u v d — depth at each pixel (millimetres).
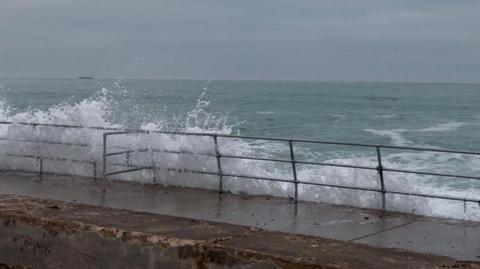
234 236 5867
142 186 10742
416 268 5027
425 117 65125
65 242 6266
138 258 5832
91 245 6105
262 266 5234
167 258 5680
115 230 6004
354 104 94875
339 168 9984
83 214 6695
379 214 8664
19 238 6559
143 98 53688
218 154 10305
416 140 42031
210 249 5480
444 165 23797
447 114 70562
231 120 54312
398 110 78500
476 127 51969
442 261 5301
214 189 10633
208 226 6293
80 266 6176
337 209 8984
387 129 50250
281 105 87750
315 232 7414
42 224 6414
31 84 190000
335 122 56719
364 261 5145
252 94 142875
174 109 38531
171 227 6188
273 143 28906
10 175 11734
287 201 9594
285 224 7887
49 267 6352
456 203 11242
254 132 45969
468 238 7203
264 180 10250
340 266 4949
